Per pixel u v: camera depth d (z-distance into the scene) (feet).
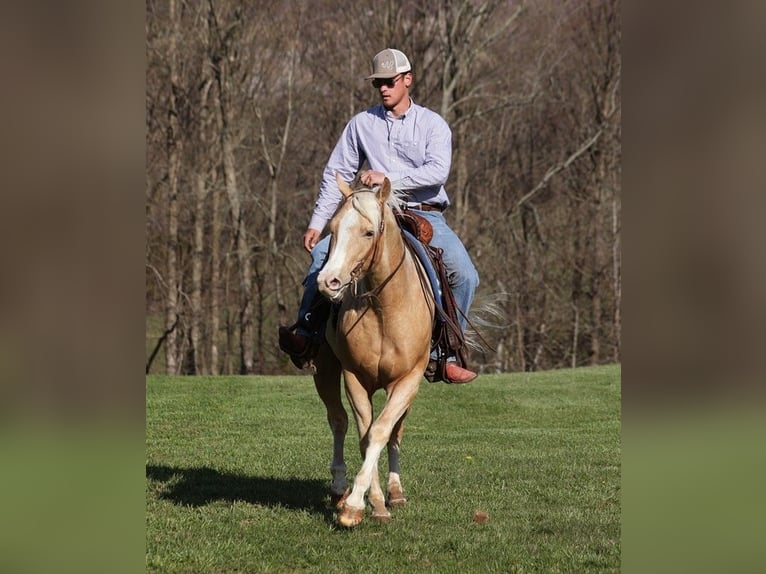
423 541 19.76
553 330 114.52
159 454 33.53
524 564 18.11
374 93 105.09
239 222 106.42
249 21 103.14
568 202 113.50
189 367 108.47
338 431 23.31
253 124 106.32
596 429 44.80
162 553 18.51
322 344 22.77
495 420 48.80
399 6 104.53
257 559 18.34
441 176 22.89
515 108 110.93
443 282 22.25
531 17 106.73
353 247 17.83
